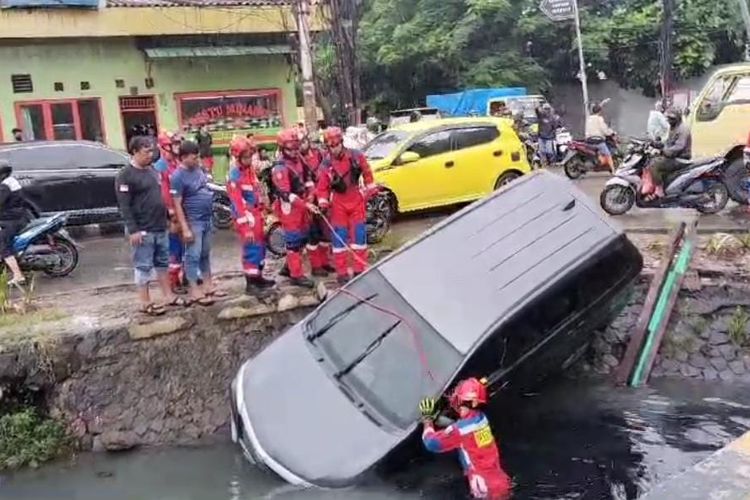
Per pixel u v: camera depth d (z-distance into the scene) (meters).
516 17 26.72
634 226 10.07
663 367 7.62
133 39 15.81
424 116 21.98
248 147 7.48
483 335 5.63
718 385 7.29
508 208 6.95
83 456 6.70
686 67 24.73
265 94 17.02
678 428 6.43
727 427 6.41
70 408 6.88
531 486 5.53
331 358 6.04
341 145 7.68
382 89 29.09
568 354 6.80
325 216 7.87
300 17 14.38
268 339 7.54
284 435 5.50
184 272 7.84
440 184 11.41
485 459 5.23
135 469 6.39
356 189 7.83
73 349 6.93
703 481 2.44
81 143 11.83
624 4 27.75
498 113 20.98
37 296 8.34
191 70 16.36
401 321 6.04
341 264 7.88
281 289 7.86
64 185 11.45
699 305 7.77
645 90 26.09
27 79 15.18
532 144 17.95
